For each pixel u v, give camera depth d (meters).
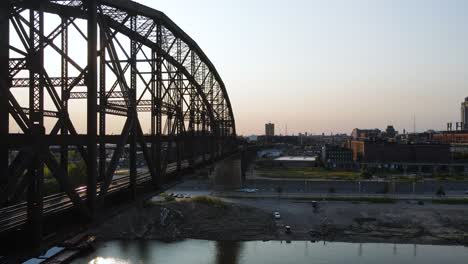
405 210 88.31
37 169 16.20
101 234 67.88
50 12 18.77
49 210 17.23
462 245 64.88
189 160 45.50
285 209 90.00
